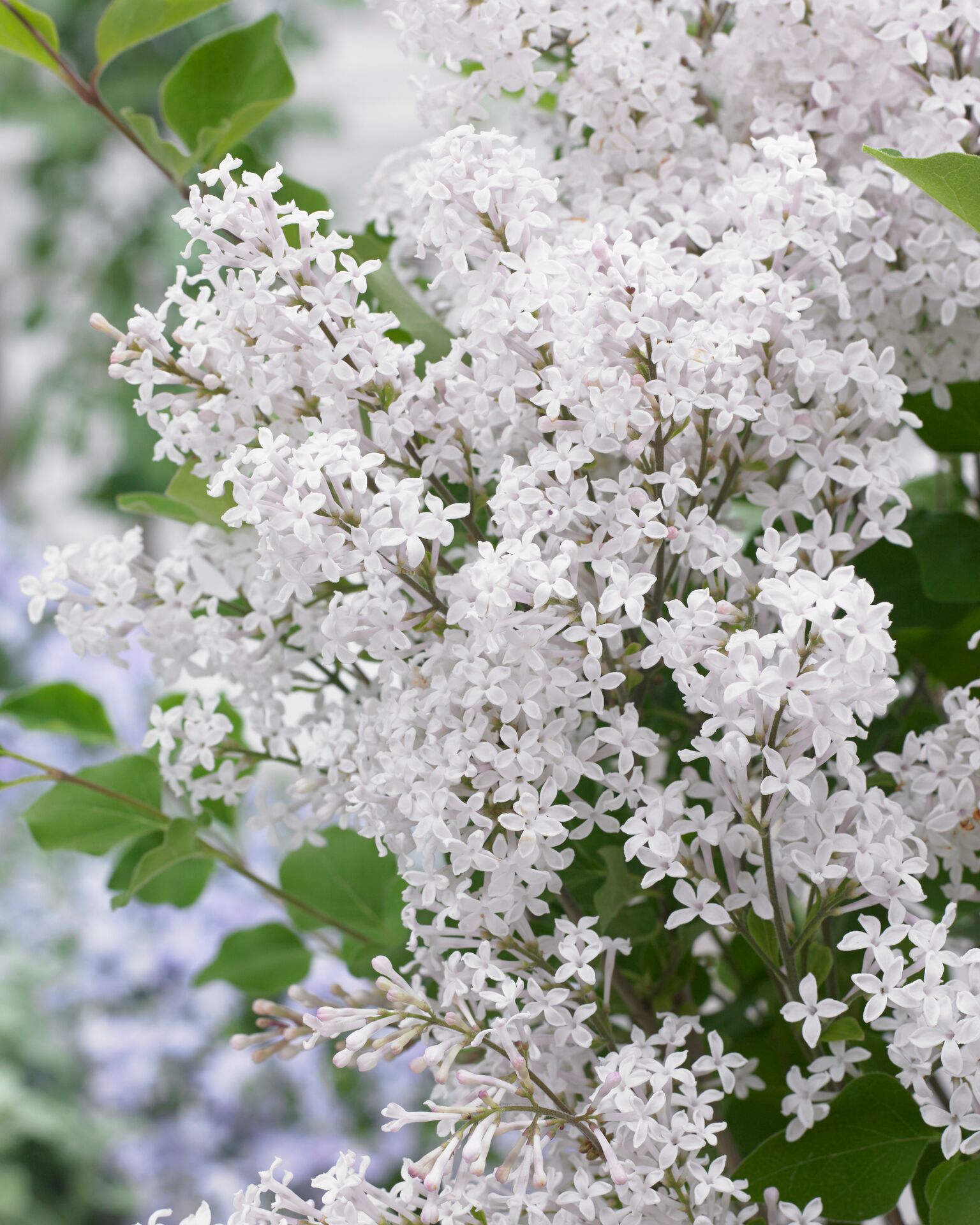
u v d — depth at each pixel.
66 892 1.94
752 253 0.88
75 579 0.94
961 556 0.94
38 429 2.95
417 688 0.88
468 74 1.00
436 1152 0.86
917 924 0.86
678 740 0.93
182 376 0.91
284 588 0.88
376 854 1.01
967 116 0.93
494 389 0.88
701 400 0.87
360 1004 0.91
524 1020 0.87
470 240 0.88
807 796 0.85
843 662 0.84
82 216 2.95
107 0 2.64
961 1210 0.87
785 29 0.92
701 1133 0.87
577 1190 0.87
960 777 0.88
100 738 1.04
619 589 0.87
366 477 0.87
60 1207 1.83
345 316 0.89
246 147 0.99
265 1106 1.55
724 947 0.96
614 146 0.93
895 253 0.92
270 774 1.03
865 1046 0.91
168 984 1.60
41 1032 1.90
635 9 0.92
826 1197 0.88
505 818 0.87
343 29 3.04
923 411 0.95
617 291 0.87
